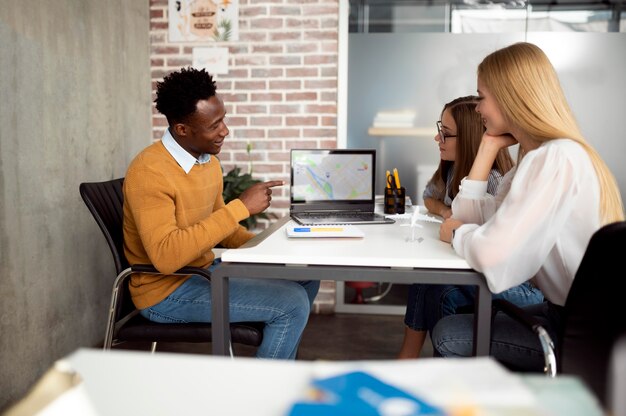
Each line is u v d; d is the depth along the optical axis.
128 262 1.90
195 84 1.79
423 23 3.41
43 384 0.62
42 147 2.30
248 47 3.42
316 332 3.21
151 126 3.51
